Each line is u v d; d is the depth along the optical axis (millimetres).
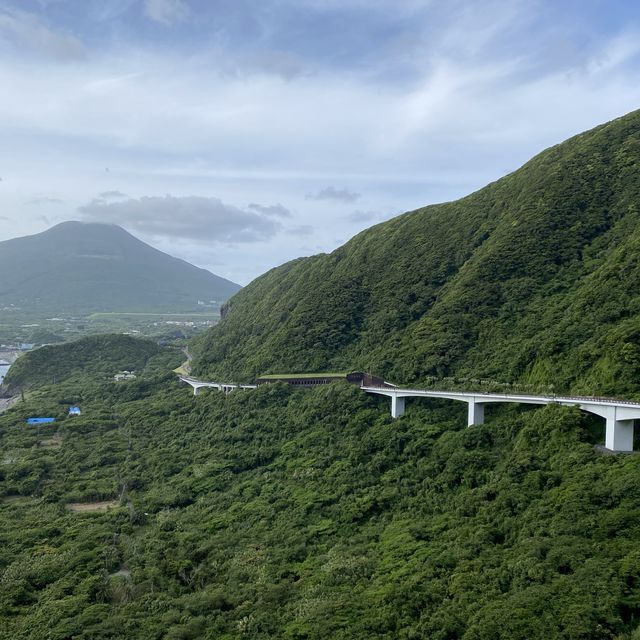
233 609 81188
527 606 62594
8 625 82062
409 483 105688
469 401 114375
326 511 105312
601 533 69625
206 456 145500
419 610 70938
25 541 107562
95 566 97312
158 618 80125
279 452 135750
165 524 113312
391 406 131625
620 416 86562
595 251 141500
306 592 80812
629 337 99938
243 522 108875
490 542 79562
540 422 98062
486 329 137875
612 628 57312
